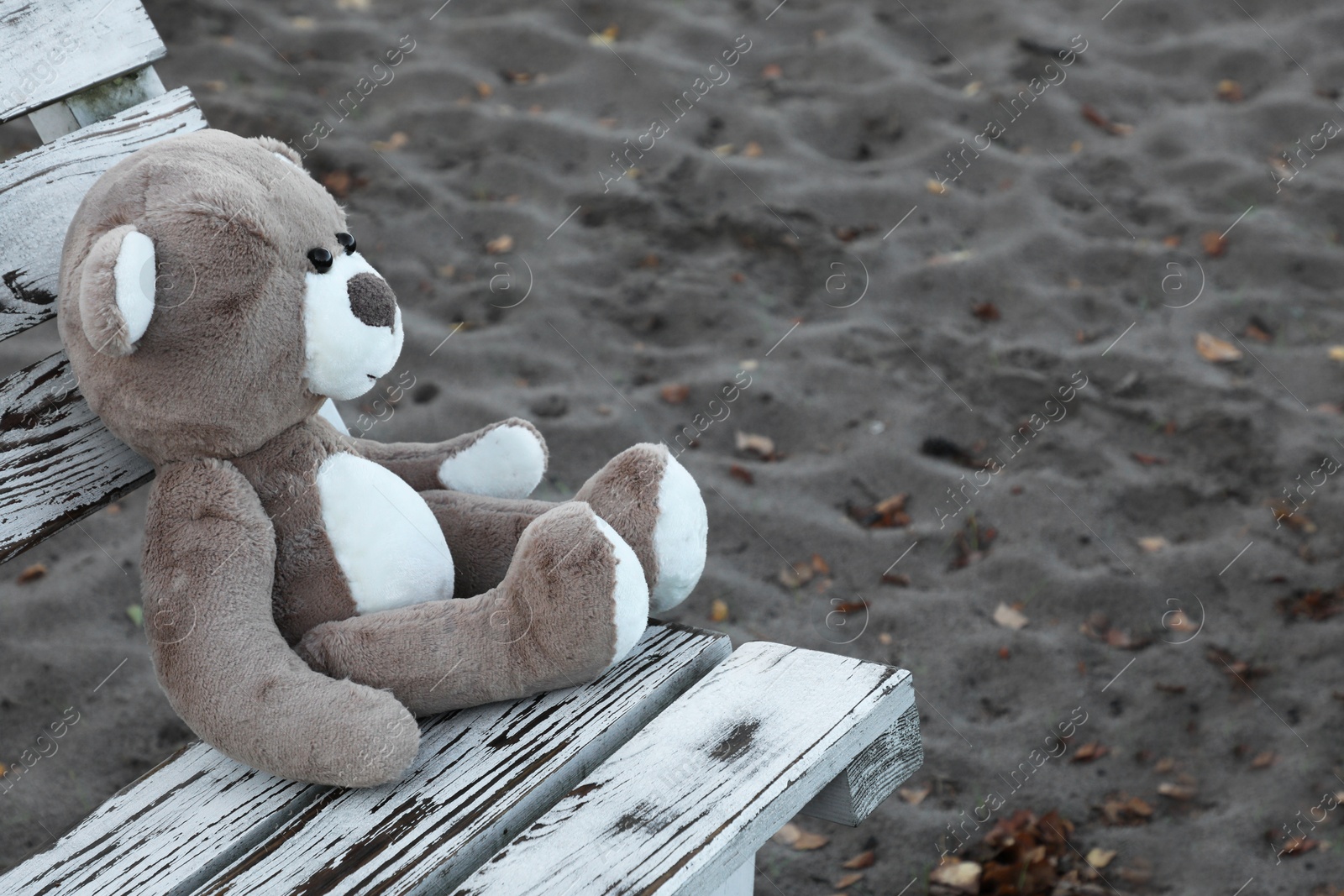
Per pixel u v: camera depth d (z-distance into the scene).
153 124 1.76
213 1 5.13
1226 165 4.34
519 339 3.63
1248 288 3.86
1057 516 3.09
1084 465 3.25
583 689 1.48
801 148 4.41
